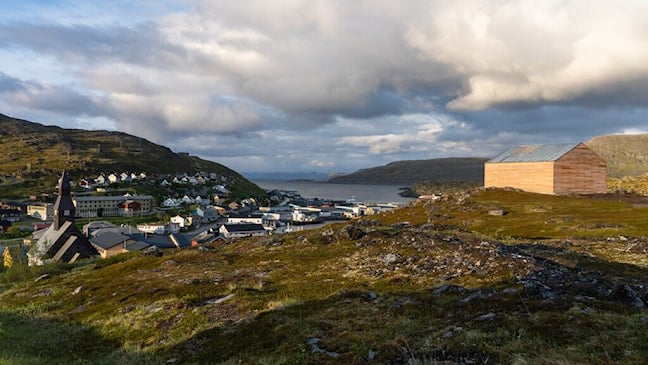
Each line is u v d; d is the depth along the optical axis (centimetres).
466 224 7506
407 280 2861
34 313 3684
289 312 2375
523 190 10688
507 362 1245
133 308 3167
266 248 5166
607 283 1936
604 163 10244
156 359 2089
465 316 1756
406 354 1434
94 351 2416
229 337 2170
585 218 6731
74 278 5459
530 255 3219
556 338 1345
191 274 4184
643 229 5319
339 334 1823
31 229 18300
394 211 10744
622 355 1175
